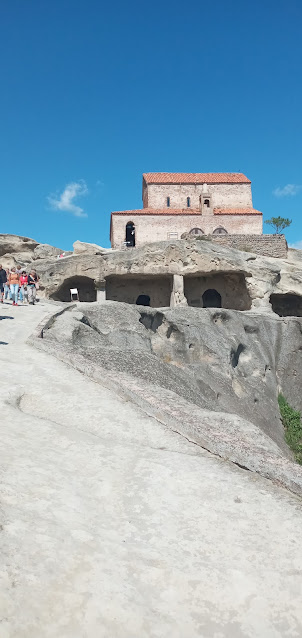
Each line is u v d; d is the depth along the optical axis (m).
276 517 4.17
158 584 3.22
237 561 3.55
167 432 6.33
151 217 49.06
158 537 3.80
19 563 3.13
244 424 6.61
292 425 22.20
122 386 7.89
